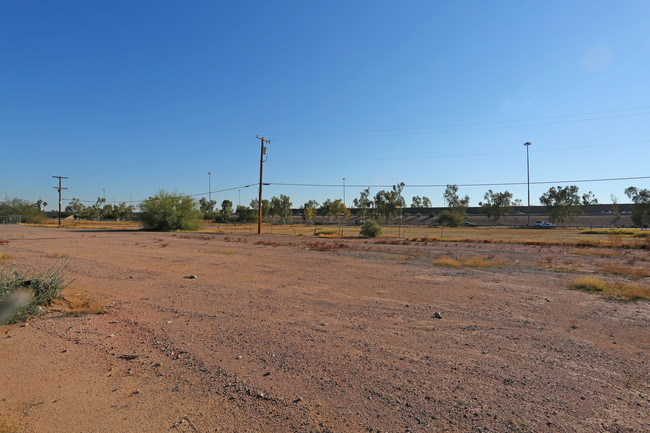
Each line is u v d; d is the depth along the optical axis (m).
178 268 16.36
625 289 11.31
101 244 30.42
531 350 6.13
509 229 79.44
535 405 4.23
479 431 3.68
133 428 3.73
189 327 7.41
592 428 3.74
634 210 87.94
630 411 4.09
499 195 117.94
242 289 11.61
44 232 52.22
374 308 9.13
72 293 10.42
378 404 4.24
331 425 3.79
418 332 7.13
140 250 25.11
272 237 43.62
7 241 31.59
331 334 6.97
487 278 13.94
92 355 5.81
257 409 4.12
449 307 9.26
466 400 4.34
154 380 4.89
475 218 137.75
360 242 35.16
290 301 9.91
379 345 6.34
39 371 5.18
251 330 7.21
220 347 6.20
